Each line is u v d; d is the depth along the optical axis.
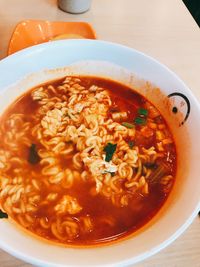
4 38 0.31
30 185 0.22
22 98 0.26
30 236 0.19
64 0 0.34
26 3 0.35
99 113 0.26
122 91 0.27
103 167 0.23
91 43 0.25
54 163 0.24
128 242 0.19
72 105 0.26
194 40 0.34
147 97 0.27
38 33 0.30
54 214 0.21
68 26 0.30
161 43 0.33
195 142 0.22
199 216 0.23
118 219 0.21
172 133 0.25
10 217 0.20
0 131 0.24
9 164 0.23
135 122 0.26
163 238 0.17
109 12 0.36
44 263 0.16
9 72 0.24
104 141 0.25
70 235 0.20
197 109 0.23
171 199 0.21
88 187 0.23
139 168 0.24
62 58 0.26
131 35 0.34
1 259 0.20
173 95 0.24
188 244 0.21
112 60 0.26
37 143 0.24
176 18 0.36
